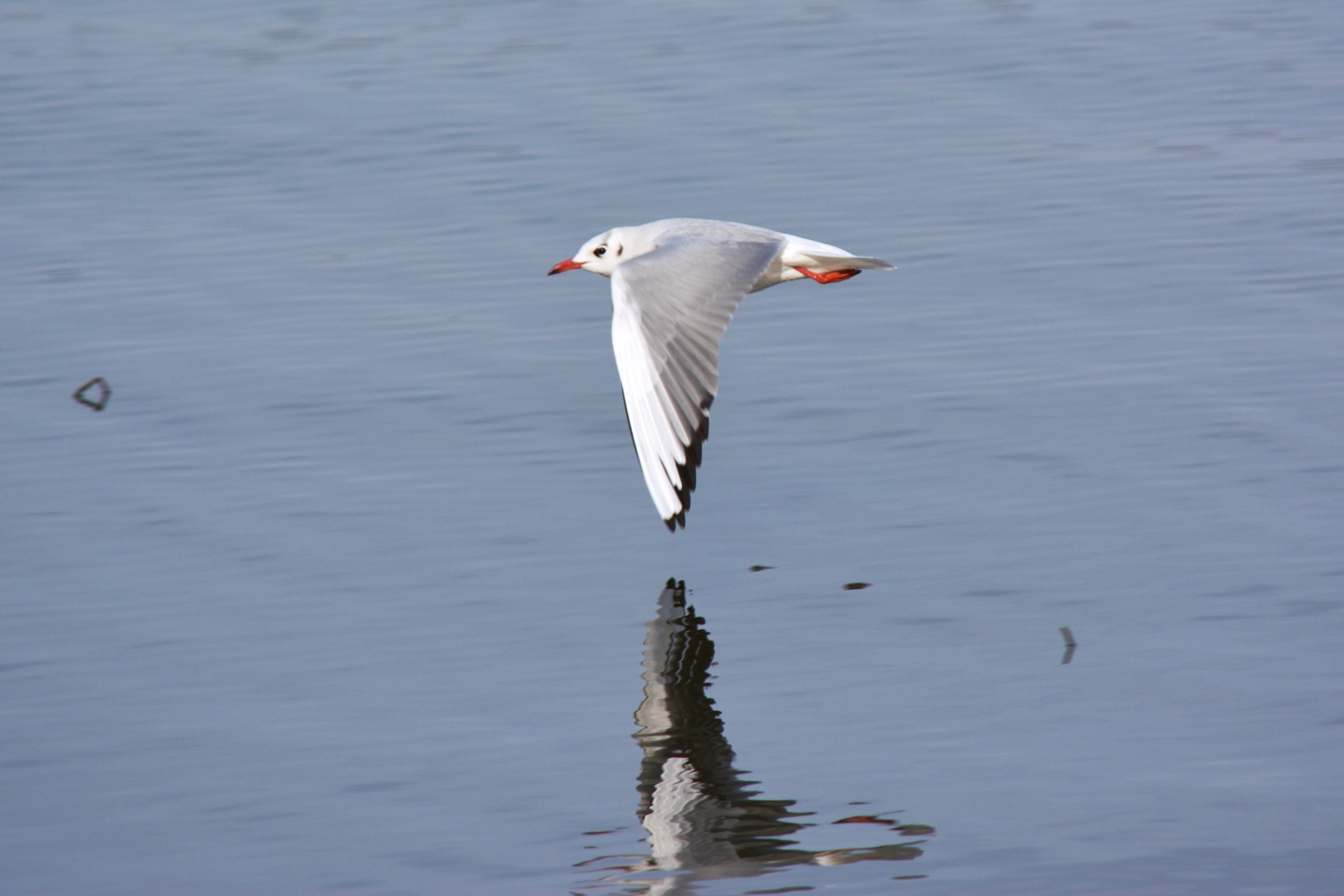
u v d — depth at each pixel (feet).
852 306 61.72
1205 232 66.13
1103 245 65.51
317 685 38.96
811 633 40.83
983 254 65.21
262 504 48.24
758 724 36.86
